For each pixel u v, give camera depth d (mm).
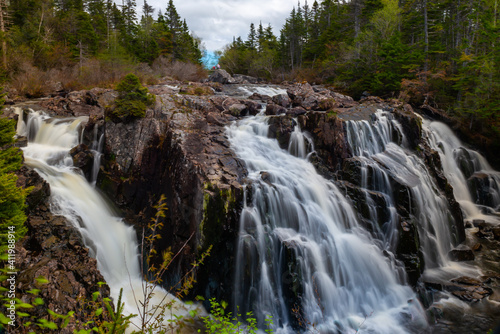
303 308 9742
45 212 10609
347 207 12109
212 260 10227
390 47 26578
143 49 56938
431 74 24734
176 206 11266
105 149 14008
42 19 40094
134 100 14414
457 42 32812
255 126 14945
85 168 13828
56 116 17641
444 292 10938
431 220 13250
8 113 16188
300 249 10172
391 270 11156
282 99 18344
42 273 7668
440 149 19328
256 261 9977
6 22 33219
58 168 13344
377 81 26297
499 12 28453
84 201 12211
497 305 10281
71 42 40812
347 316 10125
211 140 13258
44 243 9438
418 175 13945
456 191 18391
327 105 16859
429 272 12094
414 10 35312
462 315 9930
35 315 6598
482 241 14562
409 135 16047
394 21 35406
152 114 14453
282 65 64125
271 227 10789
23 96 24625
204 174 10938
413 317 9953
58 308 7004
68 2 52625
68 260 9008
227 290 10094
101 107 19219
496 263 12773
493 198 18641
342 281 10625
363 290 10719
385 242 12016
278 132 14531
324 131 13906
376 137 14898
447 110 23812
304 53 56906
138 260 11930
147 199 13102
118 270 11227
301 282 9914
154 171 13289
